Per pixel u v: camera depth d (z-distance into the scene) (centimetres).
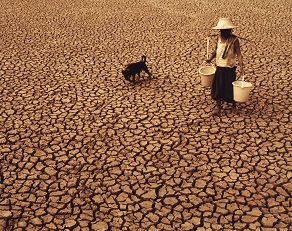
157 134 636
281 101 730
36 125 667
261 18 1268
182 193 509
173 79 837
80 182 531
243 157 574
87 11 1380
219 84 668
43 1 1526
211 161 567
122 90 791
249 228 453
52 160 577
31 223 466
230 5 1444
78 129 654
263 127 648
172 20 1266
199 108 715
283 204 485
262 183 521
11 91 789
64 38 1101
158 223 464
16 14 1338
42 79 845
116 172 549
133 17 1302
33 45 1048
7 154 590
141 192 511
